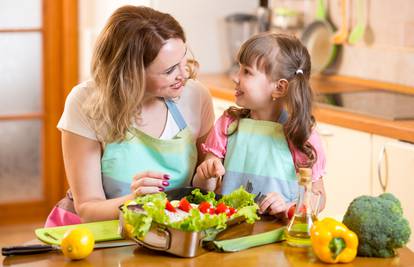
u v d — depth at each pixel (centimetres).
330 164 363
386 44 427
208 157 246
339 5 455
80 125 234
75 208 237
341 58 460
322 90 421
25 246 196
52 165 543
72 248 188
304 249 198
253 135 238
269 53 231
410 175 320
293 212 211
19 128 533
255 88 233
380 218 191
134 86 225
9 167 536
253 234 206
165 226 190
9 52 524
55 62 532
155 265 186
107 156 237
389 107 366
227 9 494
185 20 484
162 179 214
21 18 522
